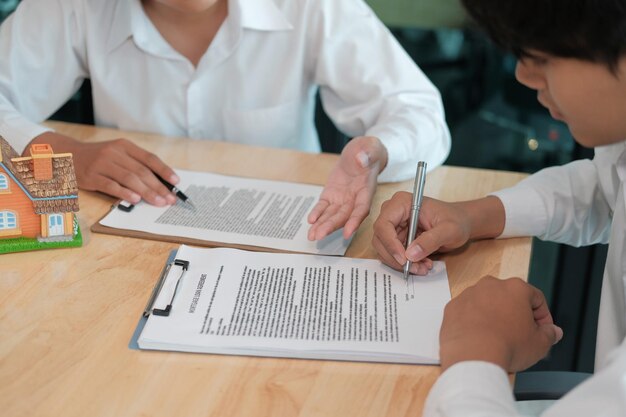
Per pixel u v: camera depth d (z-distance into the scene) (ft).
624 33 2.16
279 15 5.07
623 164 3.33
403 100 4.93
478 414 2.15
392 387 2.52
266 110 5.26
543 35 2.26
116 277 3.14
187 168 4.30
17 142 4.37
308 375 2.57
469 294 2.79
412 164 4.25
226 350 2.66
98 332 2.77
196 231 3.51
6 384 2.49
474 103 8.21
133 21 4.96
